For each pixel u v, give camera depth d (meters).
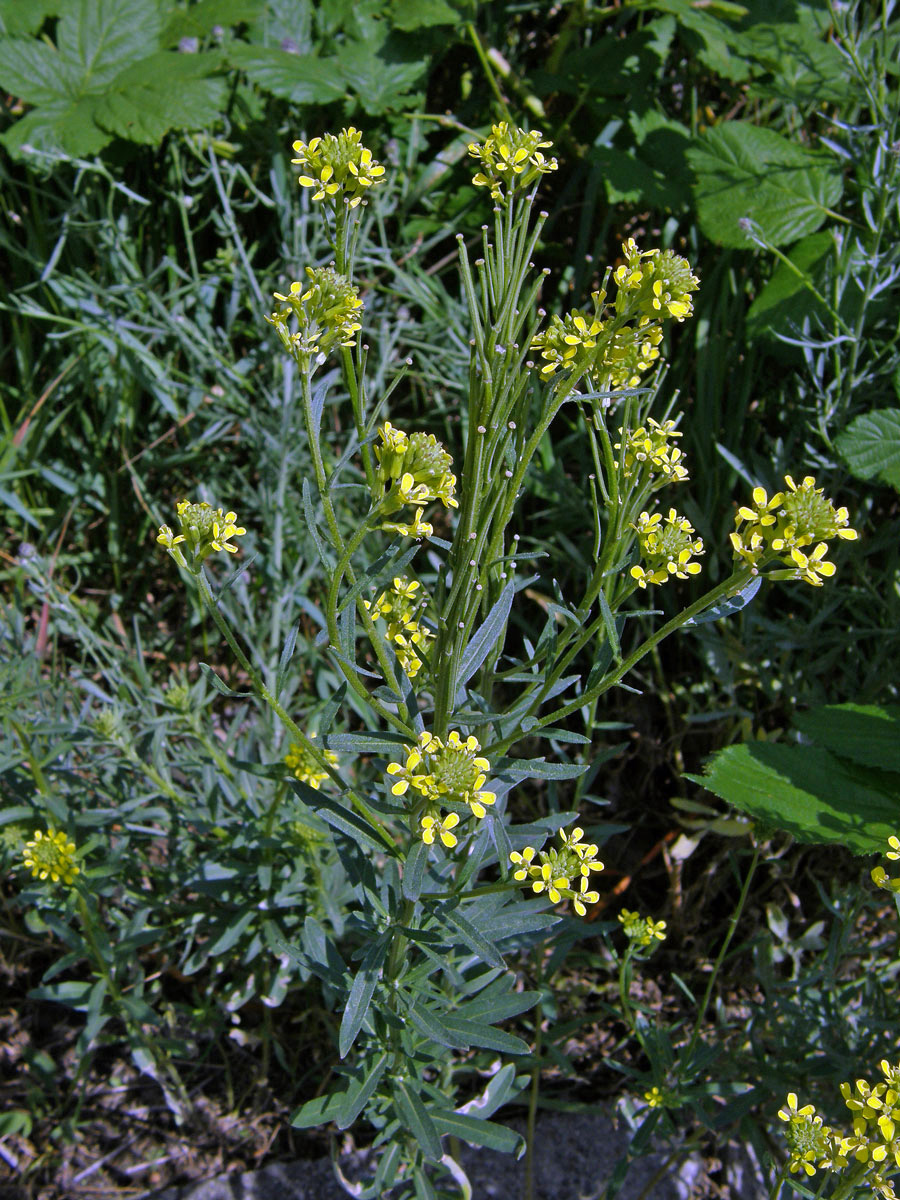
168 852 0.61
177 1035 0.63
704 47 0.73
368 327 0.75
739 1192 0.59
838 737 0.58
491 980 0.49
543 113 0.77
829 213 0.68
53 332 0.71
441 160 0.76
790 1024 0.57
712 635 0.65
